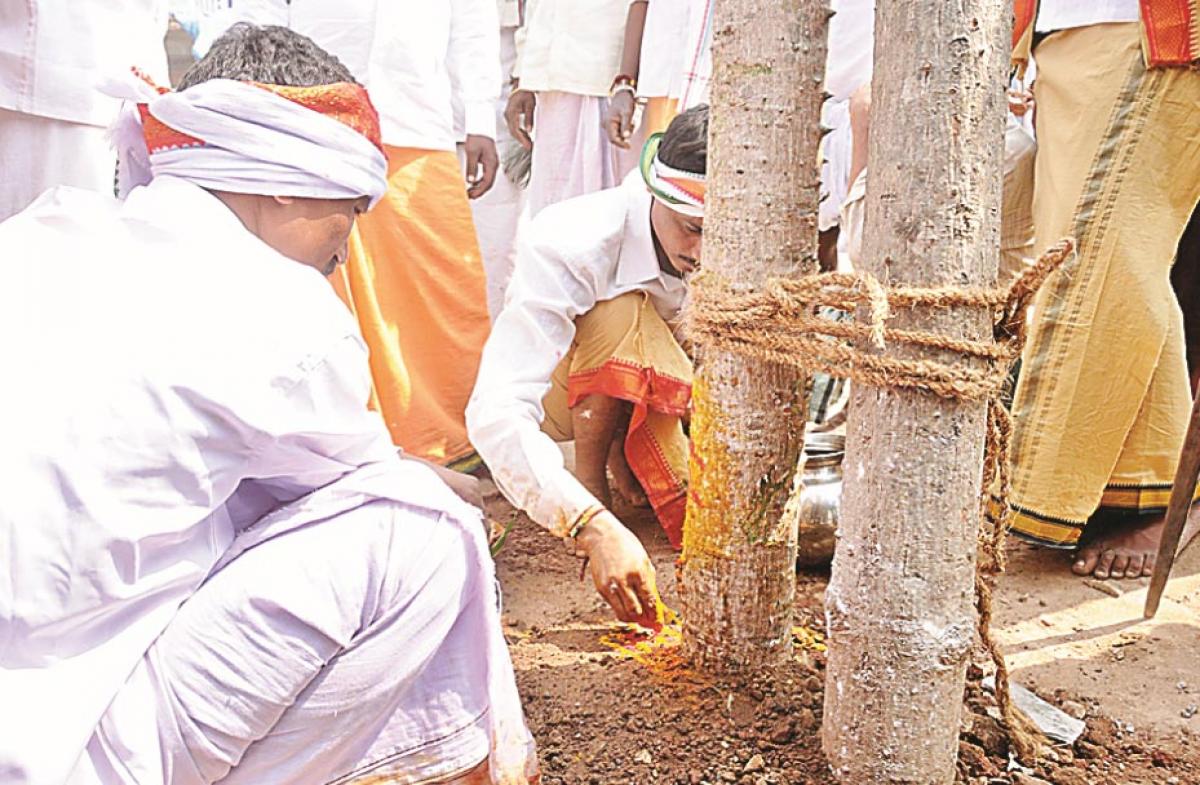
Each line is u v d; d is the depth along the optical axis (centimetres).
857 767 179
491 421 237
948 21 155
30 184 281
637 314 275
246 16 356
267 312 144
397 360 359
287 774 155
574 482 230
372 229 353
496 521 336
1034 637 259
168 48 613
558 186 457
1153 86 272
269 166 157
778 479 204
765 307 181
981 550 191
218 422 139
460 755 163
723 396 201
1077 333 282
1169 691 233
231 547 154
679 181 247
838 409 373
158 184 157
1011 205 344
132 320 137
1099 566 297
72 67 276
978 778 191
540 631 255
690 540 215
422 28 353
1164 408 291
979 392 164
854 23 380
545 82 441
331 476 158
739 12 185
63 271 140
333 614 149
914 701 174
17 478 127
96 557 131
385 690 156
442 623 158
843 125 358
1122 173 276
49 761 128
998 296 164
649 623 234
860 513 173
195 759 146
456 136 413
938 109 157
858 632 175
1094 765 202
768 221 188
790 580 213
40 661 133
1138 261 277
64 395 131
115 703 139
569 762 198
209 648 144
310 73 164
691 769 193
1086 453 286
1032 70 402
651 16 409
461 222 370
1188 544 310
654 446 285
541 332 255
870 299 156
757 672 214
